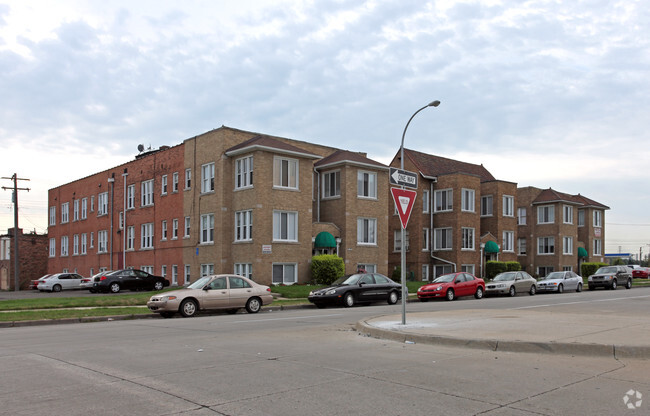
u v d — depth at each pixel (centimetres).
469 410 601
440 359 913
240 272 3198
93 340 1233
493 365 854
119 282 3325
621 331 1105
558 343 945
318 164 3638
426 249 4316
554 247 5300
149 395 684
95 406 636
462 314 1602
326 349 1042
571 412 591
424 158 4594
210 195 3397
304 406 625
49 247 5766
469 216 4247
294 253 3219
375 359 921
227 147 3331
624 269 3900
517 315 1538
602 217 6016
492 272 4234
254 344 1123
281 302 2470
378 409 609
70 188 5378
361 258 3516
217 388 717
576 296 2920
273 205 3153
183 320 1780
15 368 873
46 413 609
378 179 3666
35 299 2536
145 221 4131
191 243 3559
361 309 2189
